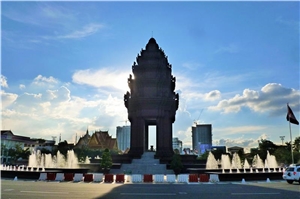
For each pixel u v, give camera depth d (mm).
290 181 39406
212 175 42781
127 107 79250
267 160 93562
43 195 23844
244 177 43656
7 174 47594
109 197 23188
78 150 123250
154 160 68188
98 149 150500
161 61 78375
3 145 136750
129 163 66625
